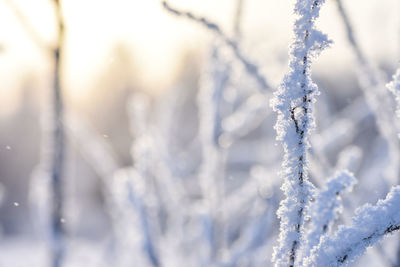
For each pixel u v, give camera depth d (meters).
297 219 0.48
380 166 0.92
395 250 0.66
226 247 0.88
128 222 1.00
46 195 0.99
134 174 0.93
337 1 0.61
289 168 0.47
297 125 0.47
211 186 0.90
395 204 0.48
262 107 0.98
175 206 1.02
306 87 0.47
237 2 0.75
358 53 0.63
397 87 0.48
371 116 1.00
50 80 0.82
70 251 0.96
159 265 0.82
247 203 0.99
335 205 0.52
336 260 0.48
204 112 0.89
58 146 0.88
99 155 1.13
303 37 0.47
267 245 0.84
